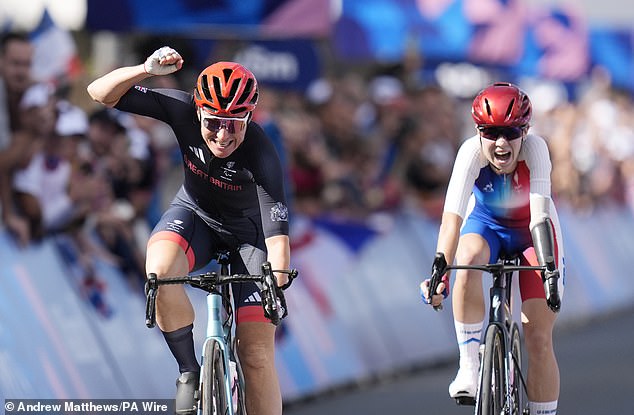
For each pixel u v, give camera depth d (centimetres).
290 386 2053
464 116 3600
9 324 1609
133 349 1811
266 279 1218
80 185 1844
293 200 2389
